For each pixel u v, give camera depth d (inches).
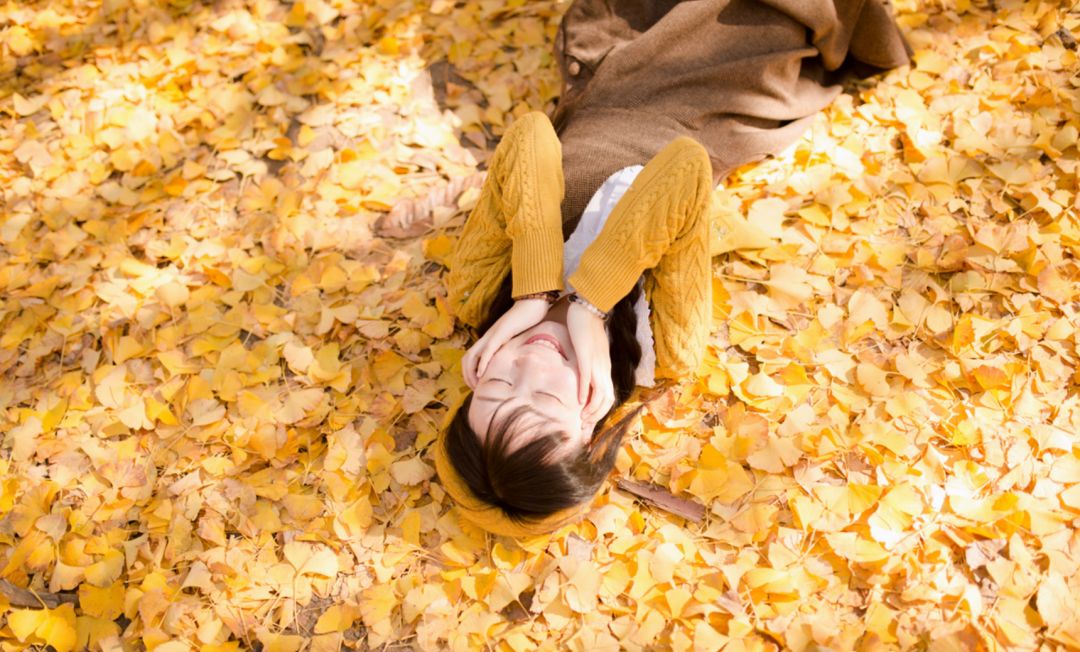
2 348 76.6
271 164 87.5
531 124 61.1
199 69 93.4
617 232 56.6
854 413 68.6
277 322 76.4
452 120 88.4
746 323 73.1
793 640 59.6
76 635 63.3
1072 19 85.2
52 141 89.9
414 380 73.1
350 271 78.9
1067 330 69.4
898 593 60.9
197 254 80.7
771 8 74.8
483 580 63.2
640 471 67.7
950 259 73.5
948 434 66.3
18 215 84.7
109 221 83.7
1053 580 60.2
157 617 63.1
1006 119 80.6
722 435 68.2
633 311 62.4
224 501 67.9
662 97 72.4
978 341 69.8
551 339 56.5
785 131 78.3
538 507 53.4
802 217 77.4
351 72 91.7
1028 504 62.8
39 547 66.5
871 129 82.4
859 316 72.2
